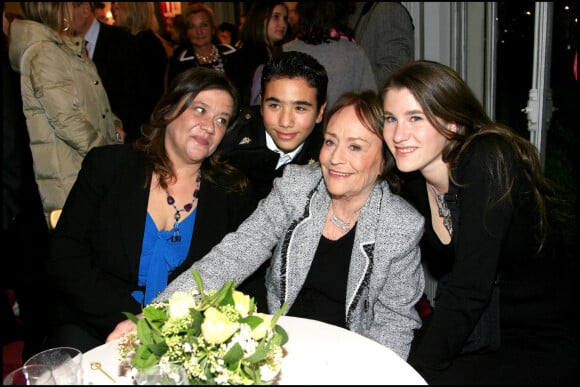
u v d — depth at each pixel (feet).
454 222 5.47
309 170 6.38
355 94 5.83
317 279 6.08
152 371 3.57
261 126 7.32
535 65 9.12
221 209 6.56
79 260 6.14
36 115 8.50
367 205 5.85
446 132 5.26
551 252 5.53
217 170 6.69
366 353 4.49
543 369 5.14
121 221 6.16
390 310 5.78
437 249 5.99
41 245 8.39
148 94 12.30
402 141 5.37
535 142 9.35
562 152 8.91
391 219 5.67
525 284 5.53
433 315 5.27
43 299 7.36
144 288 6.43
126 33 11.64
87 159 6.40
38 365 3.80
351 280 5.79
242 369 3.78
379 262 5.65
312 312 6.09
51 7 8.60
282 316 5.22
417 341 5.94
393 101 5.37
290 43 9.05
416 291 5.79
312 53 8.75
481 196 5.04
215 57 13.35
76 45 8.95
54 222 6.77
